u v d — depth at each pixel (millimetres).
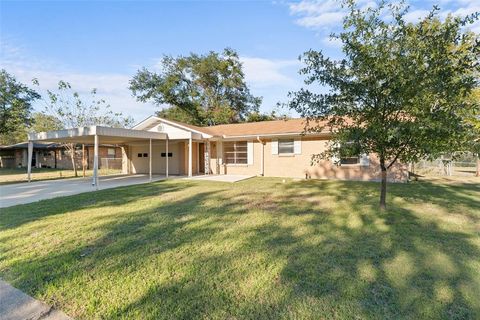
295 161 14594
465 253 3748
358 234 4598
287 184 11484
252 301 2633
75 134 11250
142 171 19062
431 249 3889
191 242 4250
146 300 2666
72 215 6062
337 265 3400
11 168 26922
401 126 4707
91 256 3729
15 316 2432
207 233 4695
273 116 32344
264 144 15500
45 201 7824
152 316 2414
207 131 16594
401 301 2609
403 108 5020
